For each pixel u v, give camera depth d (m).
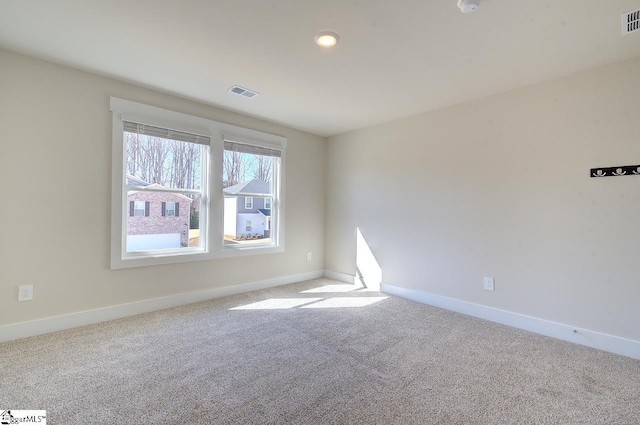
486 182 3.04
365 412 1.60
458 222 3.26
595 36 2.00
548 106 2.66
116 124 2.81
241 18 1.88
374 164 4.11
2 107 2.31
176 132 3.20
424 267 3.54
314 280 4.55
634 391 1.82
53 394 1.71
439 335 2.61
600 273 2.41
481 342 2.48
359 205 4.30
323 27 1.96
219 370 2.00
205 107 3.41
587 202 2.46
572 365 2.12
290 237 4.35
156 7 1.78
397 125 3.86
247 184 3.90
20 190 2.38
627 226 2.29
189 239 3.39
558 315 2.61
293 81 2.78
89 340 2.40
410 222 3.69
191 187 3.39
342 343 2.43
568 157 2.55
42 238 2.48
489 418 1.56
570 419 1.57
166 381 1.86
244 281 3.86
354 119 3.88
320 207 4.73
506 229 2.91
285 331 2.65
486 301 3.04
